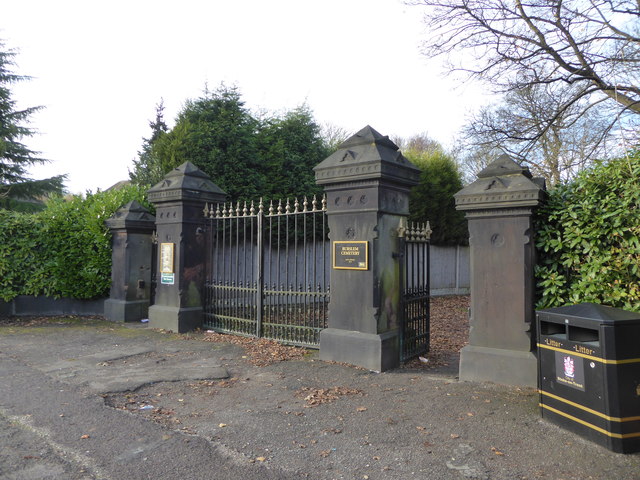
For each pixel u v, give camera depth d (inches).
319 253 549.3
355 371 233.8
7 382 211.5
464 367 216.4
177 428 158.9
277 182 528.1
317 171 259.1
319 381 217.2
